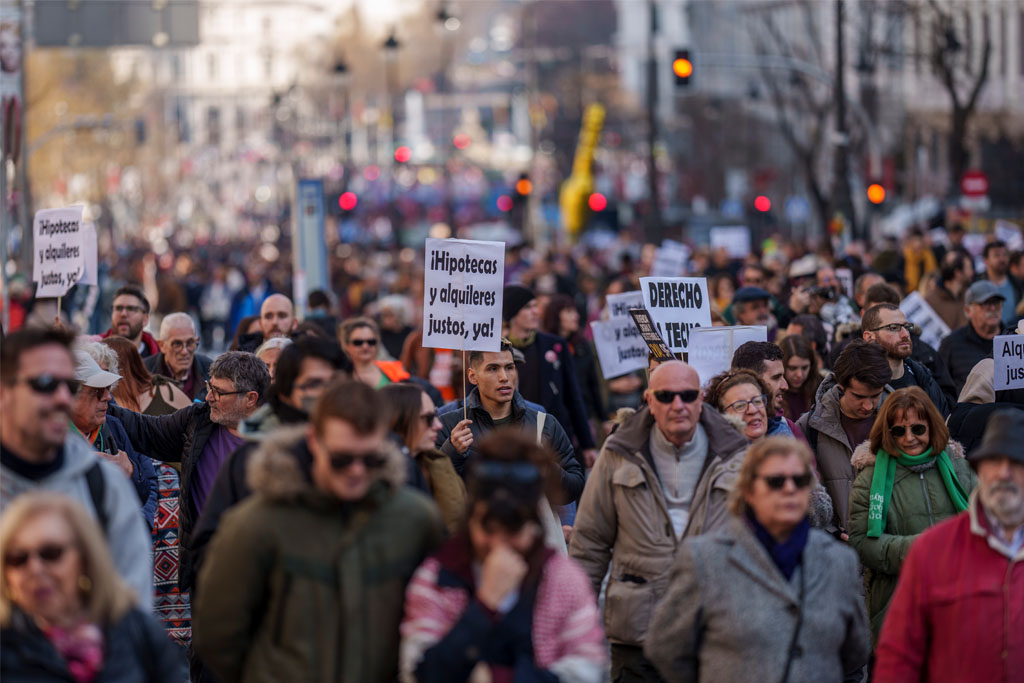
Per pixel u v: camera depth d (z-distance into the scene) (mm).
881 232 101625
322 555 13352
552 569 13117
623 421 18719
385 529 13586
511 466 12773
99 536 12477
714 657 14711
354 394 13078
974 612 14703
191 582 18797
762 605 14609
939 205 98625
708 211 163500
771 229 129875
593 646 13047
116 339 25094
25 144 45969
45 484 13859
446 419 22547
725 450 17906
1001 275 37906
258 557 13336
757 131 163750
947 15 85312
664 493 17938
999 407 22844
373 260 125812
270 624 13438
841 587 14852
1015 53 119312
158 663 12852
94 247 28859
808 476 14609
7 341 13648
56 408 13578
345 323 27734
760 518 14781
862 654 15203
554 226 171375
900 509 18828
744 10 131625
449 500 17156
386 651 13539
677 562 15031
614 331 32688
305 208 62094
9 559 12164
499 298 22625
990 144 103062
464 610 12977
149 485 21359
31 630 12320
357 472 13086
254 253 111312
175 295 56000
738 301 32875
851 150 103562
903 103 119812
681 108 185875
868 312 24250
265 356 24375
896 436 18859
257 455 13445
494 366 22422
